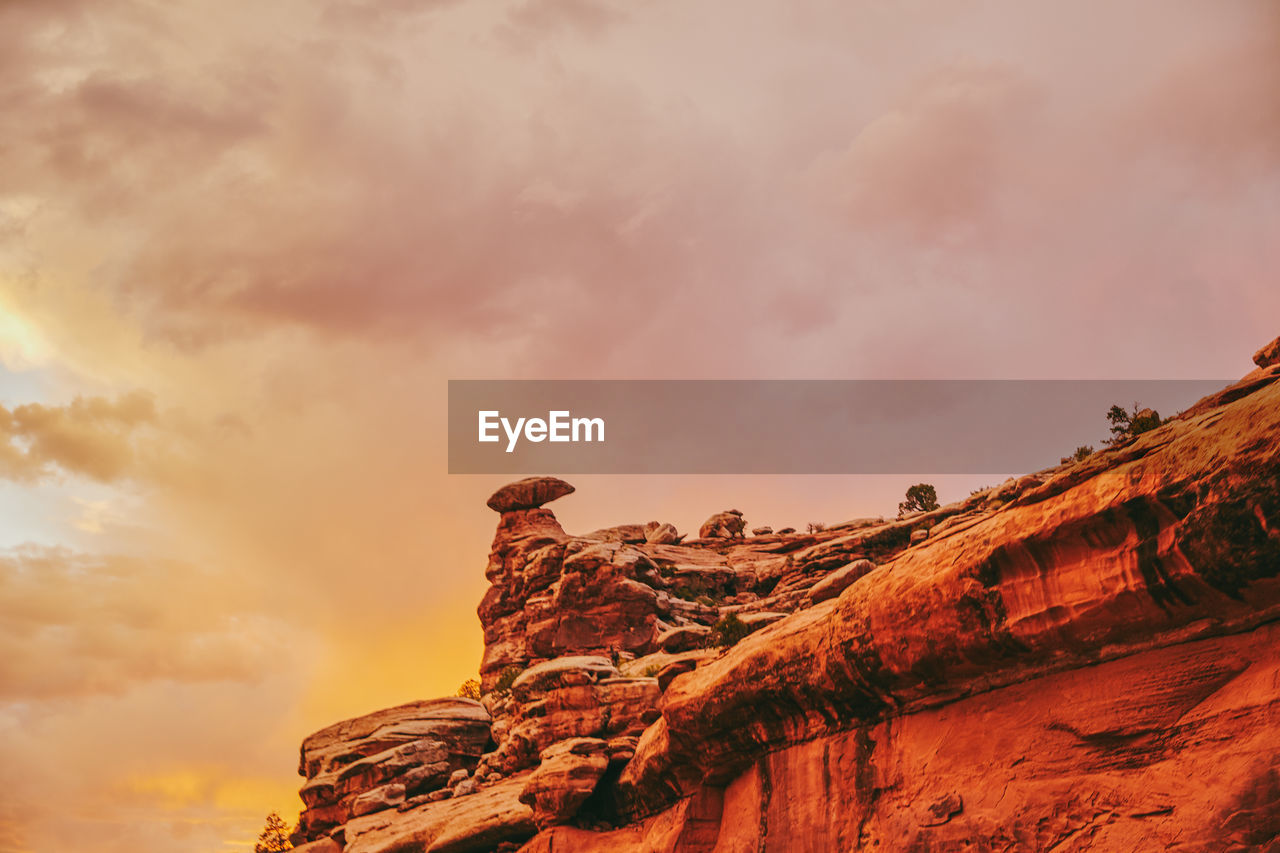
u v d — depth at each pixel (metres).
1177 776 25.25
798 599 76.31
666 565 93.00
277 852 92.62
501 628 93.06
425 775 74.06
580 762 51.75
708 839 42.50
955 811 30.19
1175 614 26.16
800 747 37.81
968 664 30.88
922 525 78.38
